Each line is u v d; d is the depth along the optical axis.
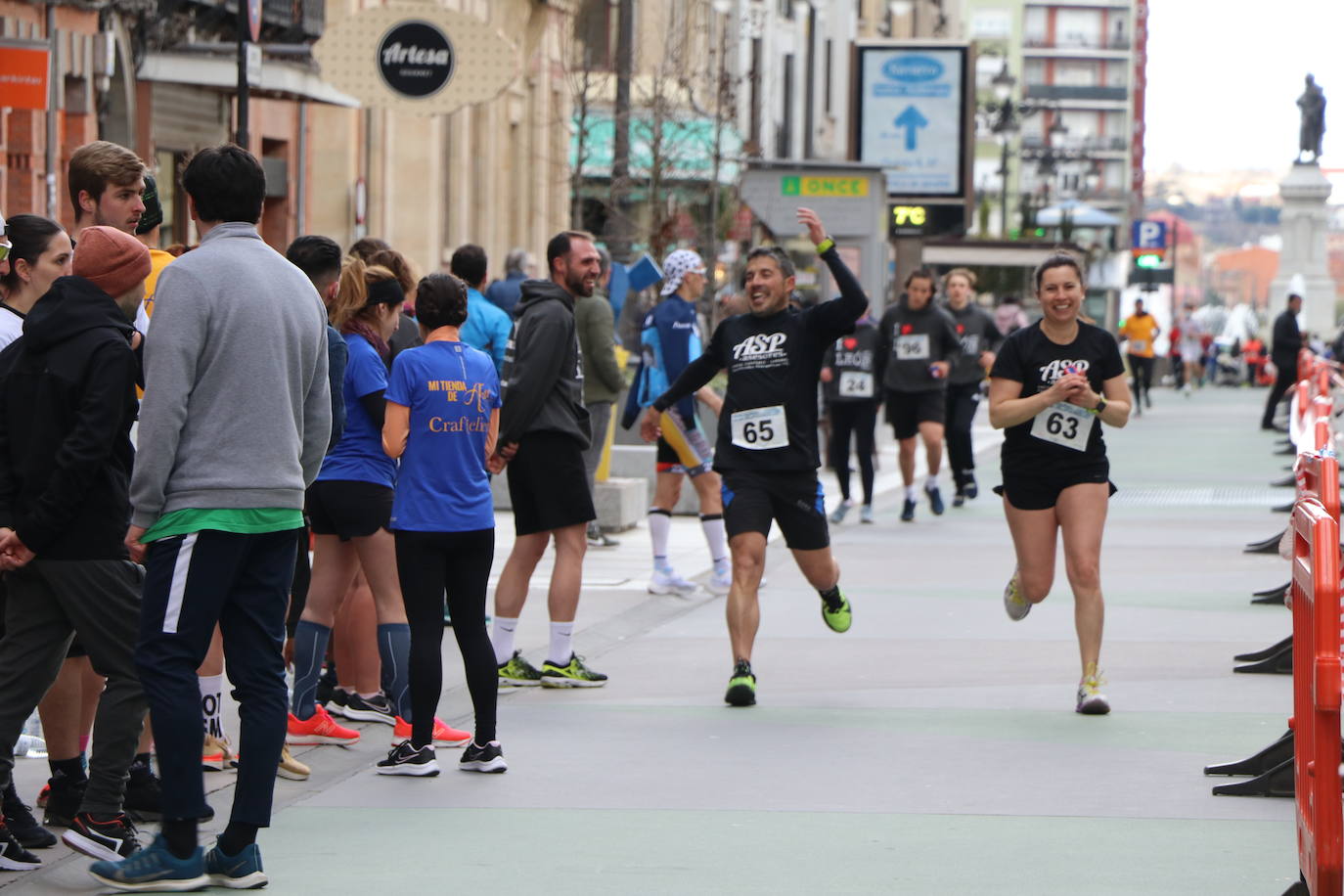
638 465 48.34
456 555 20.95
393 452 20.67
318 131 71.06
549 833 18.31
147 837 17.97
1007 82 152.88
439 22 50.69
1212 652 28.91
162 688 15.98
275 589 16.41
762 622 31.83
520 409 25.38
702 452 34.66
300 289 16.56
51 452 16.53
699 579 36.38
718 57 105.44
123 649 16.86
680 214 71.44
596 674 26.34
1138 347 108.19
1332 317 190.50
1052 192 193.88
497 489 47.50
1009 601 25.97
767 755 21.78
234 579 16.17
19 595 16.89
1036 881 16.67
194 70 55.97
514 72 51.12
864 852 17.64
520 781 20.55
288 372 16.28
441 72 50.66
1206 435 85.81
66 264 18.27
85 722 18.75
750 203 74.56
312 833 18.28
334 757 21.66
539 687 26.30
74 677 17.91
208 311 15.89
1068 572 24.50
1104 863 17.27
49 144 48.97
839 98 152.75
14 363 16.72
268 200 67.81
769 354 25.41
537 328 25.28
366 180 74.62
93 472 16.27
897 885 16.55
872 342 47.75
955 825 18.66
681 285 34.34
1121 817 18.95
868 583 36.78
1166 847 17.83
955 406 51.91
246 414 16.02
